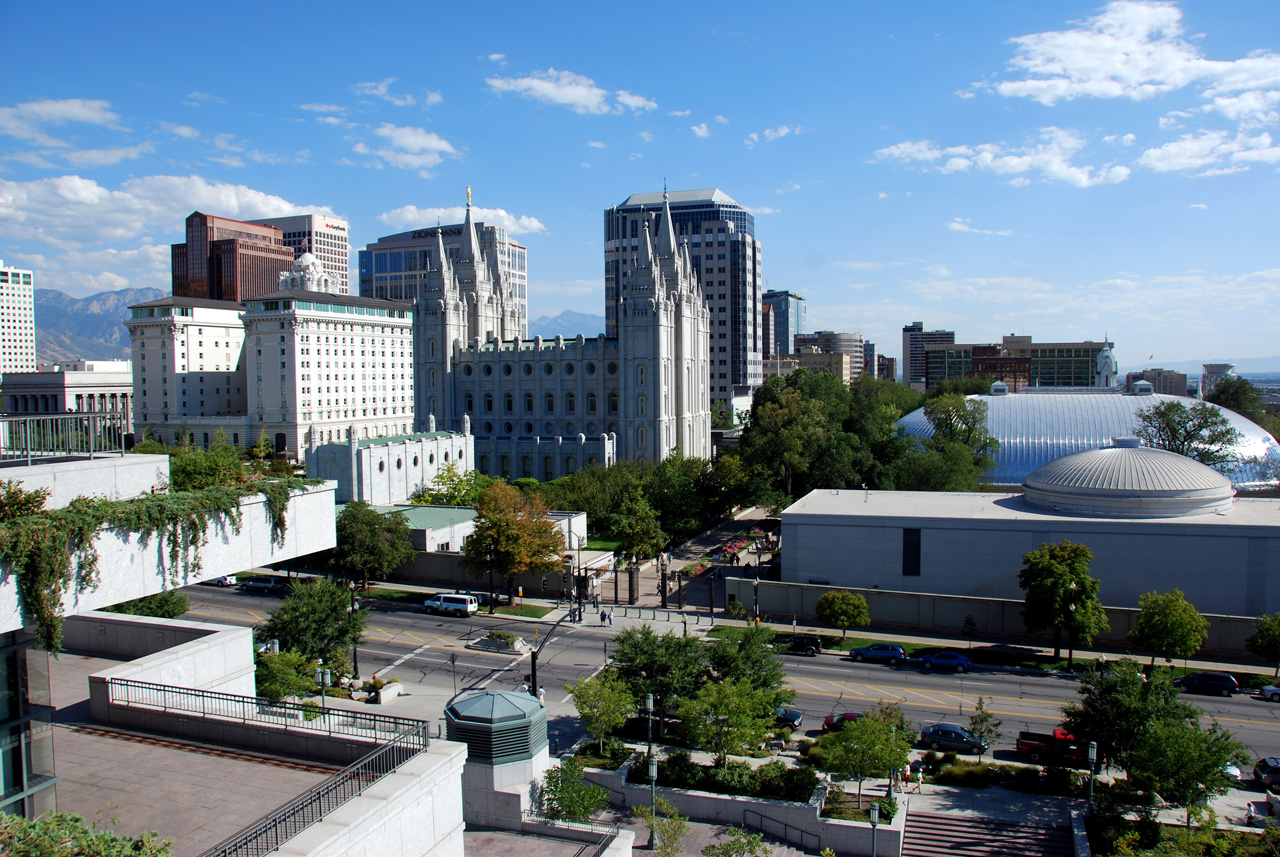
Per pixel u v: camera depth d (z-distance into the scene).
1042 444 118.94
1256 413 153.38
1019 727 51.47
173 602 56.84
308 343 198.12
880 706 47.44
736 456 118.38
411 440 120.19
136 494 31.89
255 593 82.00
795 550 81.62
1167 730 39.31
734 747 43.22
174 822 23.89
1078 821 40.28
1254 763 46.12
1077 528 74.69
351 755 27.50
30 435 32.72
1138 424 119.06
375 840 21.92
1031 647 67.44
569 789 34.31
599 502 107.88
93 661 38.47
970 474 103.44
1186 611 58.78
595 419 164.00
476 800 34.12
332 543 39.91
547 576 83.56
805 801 41.34
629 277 153.88
